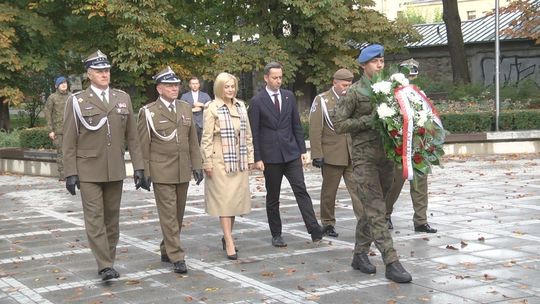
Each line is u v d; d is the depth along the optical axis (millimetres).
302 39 22438
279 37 23094
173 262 7254
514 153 18125
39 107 28797
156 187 7328
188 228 9641
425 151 6414
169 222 7277
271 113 8125
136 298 6387
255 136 8117
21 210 11961
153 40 21578
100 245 6973
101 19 22953
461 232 8680
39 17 22812
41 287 6887
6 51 21984
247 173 7918
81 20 23188
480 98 21938
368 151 6605
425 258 7391
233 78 7852
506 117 18484
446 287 6301
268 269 7234
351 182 8383
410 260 7324
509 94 22359
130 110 7184
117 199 7227
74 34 23484
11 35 22016
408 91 6414
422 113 6344
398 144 6336
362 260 6977
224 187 7746
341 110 6633
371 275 6824
